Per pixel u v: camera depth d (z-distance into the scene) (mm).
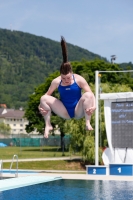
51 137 92312
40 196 19062
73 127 40594
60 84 10961
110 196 18859
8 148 77500
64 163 40594
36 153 58375
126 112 28500
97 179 25859
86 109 10578
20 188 21828
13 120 185750
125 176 27531
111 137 29094
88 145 39375
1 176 26938
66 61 10750
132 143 28250
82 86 10898
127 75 70625
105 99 29219
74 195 19250
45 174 30422
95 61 66875
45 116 11086
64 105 11062
